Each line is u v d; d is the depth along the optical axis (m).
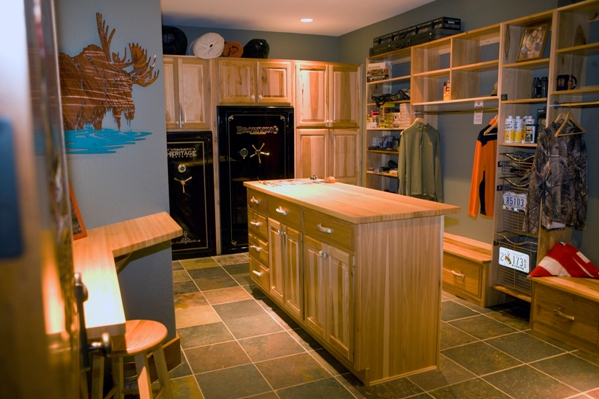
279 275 3.40
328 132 5.67
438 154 4.57
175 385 2.58
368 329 2.48
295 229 3.09
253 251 3.95
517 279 3.67
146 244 2.13
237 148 5.26
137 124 2.56
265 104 5.33
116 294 1.45
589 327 2.87
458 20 4.31
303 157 5.59
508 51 3.48
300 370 2.73
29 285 0.28
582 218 3.22
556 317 3.07
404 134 4.54
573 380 2.58
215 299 3.93
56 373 0.30
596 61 3.16
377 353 2.53
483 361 2.80
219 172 5.24
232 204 5.34
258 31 5.93
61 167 0.37
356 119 5.81
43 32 0.31
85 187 2.41
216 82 5.11
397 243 2.48
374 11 5.01
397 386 2.53
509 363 2.77
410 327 2.60
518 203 3.46
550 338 3.11
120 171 2.52
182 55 5.02
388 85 5.55
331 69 5.59
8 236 0.27
